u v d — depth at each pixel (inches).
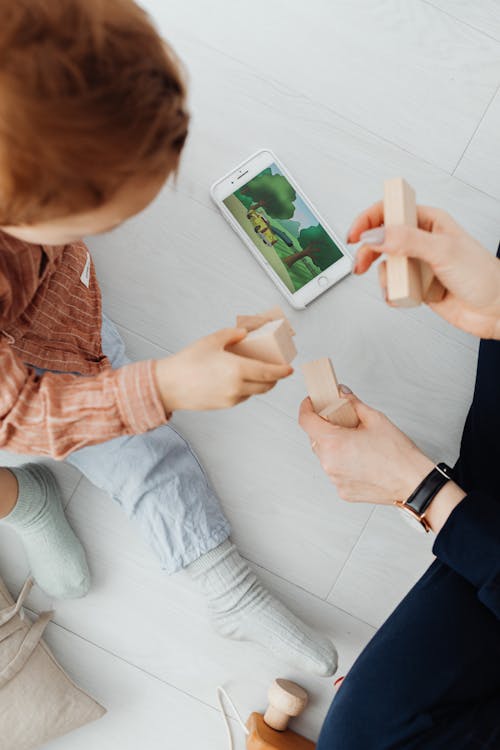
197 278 45.5
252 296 45.6
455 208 46.6
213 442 45.5
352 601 45.9
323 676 43.2
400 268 25.5
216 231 45.4
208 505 43.6
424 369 45.9
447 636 35.5
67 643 45.1
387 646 35.9
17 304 29.6
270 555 45.8
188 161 45.4
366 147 46.3
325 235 45.1
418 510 34.2
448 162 46.6
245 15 45.9
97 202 19.2
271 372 25.4
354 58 46.4
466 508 32.9
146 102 18.1
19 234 21.4
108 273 45.3
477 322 31.2
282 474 45.7
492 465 37.7
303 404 35.5
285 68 46.0
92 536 45.4
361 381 45.7
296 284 44.9
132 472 41.2
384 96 46.4
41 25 16.9
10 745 42.0
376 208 27.9
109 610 45.4
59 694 42.8
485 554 32.4
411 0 46.5
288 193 45.1
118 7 18.2
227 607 43.1
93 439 27.6
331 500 45.9
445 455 46.1
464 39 46.8
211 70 45.6
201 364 25.4
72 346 36.5
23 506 41.5
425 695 34.7
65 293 34.9
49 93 17.1
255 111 45.8
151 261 45.4
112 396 26.2
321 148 46.1
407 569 46.0
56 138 17.6
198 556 42.8
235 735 45.4
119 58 17.6
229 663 45.6
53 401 26.7
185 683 45.6
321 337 45.5
